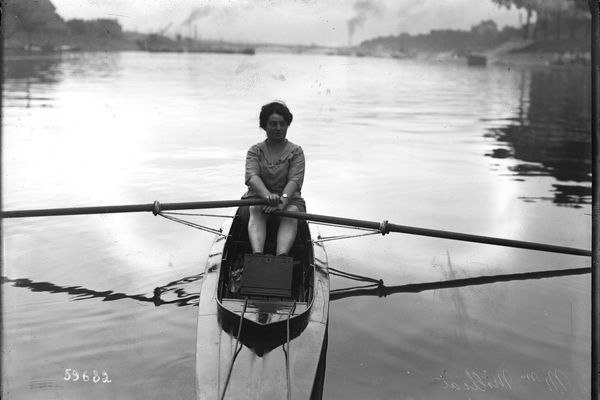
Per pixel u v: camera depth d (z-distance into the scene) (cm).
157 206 570
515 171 1000
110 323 455
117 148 1115
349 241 660
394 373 394
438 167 1023
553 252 602
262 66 3653
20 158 1015
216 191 842
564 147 1218
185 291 515
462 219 736
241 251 556
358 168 1001
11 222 682
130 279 538
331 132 1353
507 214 755
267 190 543
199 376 369
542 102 2003
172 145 1153
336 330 450
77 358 405
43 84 2180
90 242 627
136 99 1841
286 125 568
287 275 465
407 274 570
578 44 4538
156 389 370
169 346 422
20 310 473
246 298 446
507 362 411
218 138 1234
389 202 805
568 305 502
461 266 591
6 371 386
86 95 1886
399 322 467
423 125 1480
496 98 2119
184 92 2089
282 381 366
